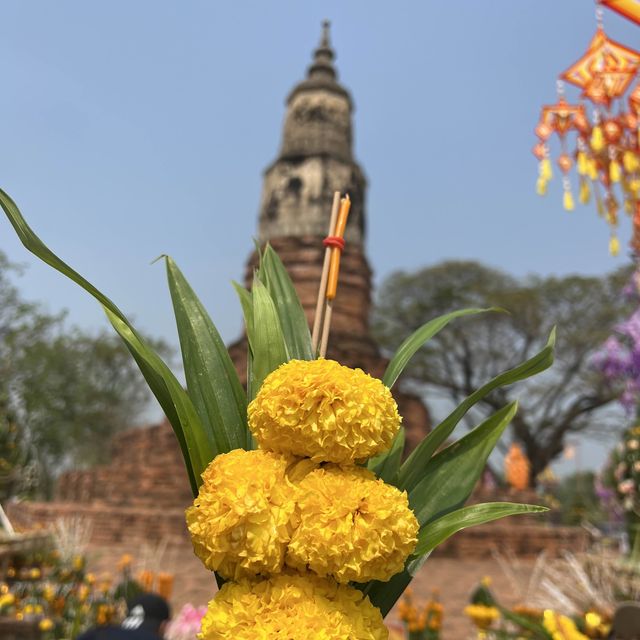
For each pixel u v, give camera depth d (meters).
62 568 7.87
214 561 1.53
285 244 25.05
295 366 1.66
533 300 32.84
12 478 11.09
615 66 7.71
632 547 8.11
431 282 36.25
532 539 18.92
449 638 8.09
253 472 1.54
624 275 31.30
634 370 10.76
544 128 7.93
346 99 28.61
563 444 34.12
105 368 34.09
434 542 1.76
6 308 28.80
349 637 1.46
